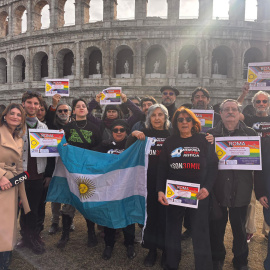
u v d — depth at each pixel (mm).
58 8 34656
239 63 31516
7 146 4344
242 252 4621
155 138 5004
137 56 32031
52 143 5348
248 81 6910
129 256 5176
